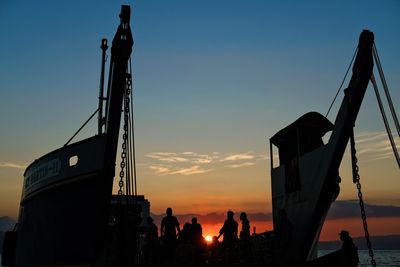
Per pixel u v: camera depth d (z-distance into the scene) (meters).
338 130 12.95
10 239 24.20
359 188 12.40
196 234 14.77
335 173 13.23
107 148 14.07
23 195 19.94
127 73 13.36
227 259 14.96
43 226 16.67
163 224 14.78
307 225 14.15
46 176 16.45
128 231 13.23
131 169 13.66
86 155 14.73
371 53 12.44
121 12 13.46
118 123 14.01
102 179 14.16
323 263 12.99
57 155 15.96
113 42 13.38
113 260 13.19
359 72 12.48
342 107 12.91
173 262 13.58
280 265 13.73
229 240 15.09
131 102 13.52
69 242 15.05
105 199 14.17
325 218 14.93
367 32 12.51
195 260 14.12
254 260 15.30
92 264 14.30
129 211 13.40
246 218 16.23
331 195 13.71
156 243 15.84
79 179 14.77
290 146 16.88
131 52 13.44
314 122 15.68
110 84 14.33
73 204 15.09
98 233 14.24
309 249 14.35
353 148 12.59
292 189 15.61
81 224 14.73
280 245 14.37
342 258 12.66
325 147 13.53
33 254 17.34
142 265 13.38
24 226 19.03
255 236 16.17
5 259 23.89
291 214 15.52
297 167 15.32
